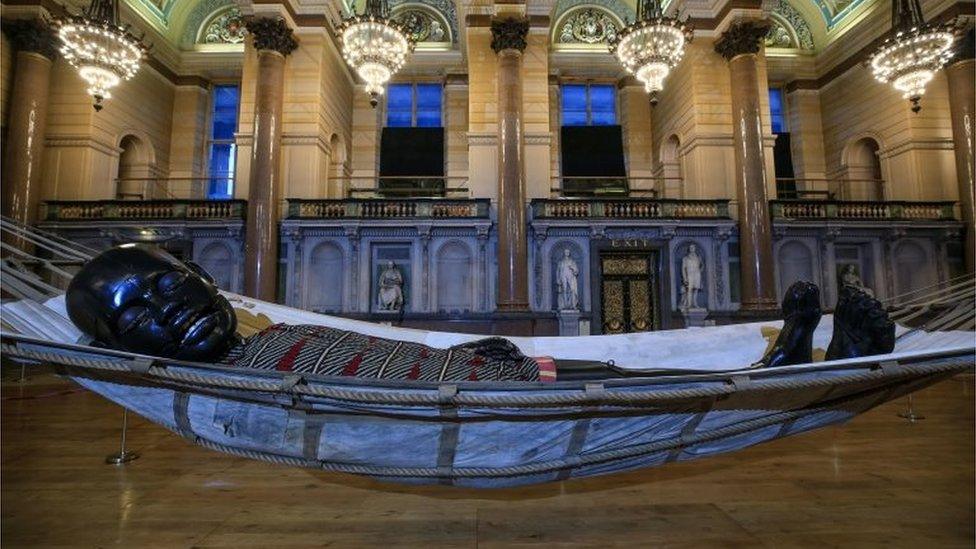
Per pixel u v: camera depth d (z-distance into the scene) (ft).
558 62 65.26
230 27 64.08
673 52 38.50
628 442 8.69
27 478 14.25
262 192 46.83
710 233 50.31
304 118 50.80
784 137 63.77
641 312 50.88
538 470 8.73
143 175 57.88
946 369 8.48
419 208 49.96
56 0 49.39
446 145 63.82
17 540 10.16
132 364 7.49
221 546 9.98
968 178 49.85
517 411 8.09
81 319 8.39
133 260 8.53
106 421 22.26
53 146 50.70
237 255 49.88
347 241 49.55
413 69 65.26
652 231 50.11
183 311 8.41
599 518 11.41
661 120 61.31
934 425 21.06
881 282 51.24
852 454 16.58
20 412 24.53
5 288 11.86
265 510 11.91
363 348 9.00
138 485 13.69
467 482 9.17
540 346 15.75
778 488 13.32
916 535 10.34
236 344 9.12
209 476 14.47
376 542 10.21
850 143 59.88
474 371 8.80
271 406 8.11
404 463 8.69
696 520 11.27
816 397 8.67
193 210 49.60
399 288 49.01
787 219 50.14
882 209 51.19
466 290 49.83
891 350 9.86
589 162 61.31
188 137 62.23
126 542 10.13
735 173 50.80
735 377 7.91
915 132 53.01
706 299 49.65
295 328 9.50
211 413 8.36
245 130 51.24
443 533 10.65
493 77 52.16
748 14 49.57
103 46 39.34
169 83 61.93
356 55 39.27
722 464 15.43
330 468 8.77
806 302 10.34
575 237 50.34
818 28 63.82
